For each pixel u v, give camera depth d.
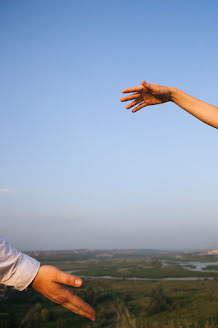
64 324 38.06
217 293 57.28
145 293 59.69
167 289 65.69
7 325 35.94
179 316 38.88
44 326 38.12
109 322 34.31
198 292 60.62
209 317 35.69
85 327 34.44
